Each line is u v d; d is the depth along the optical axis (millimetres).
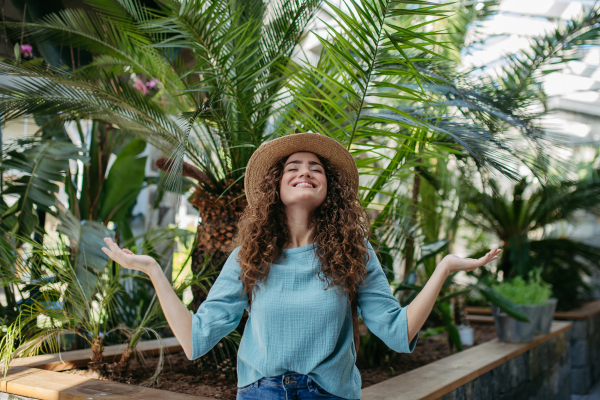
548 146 2758
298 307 1297
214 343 1323
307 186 1445
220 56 2334
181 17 2104
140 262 1291
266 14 2883
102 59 3191
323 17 4668
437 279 1297
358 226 1505
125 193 4254
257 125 2492
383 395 2035
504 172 2178
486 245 6484
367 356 2922
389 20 3033
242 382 1402
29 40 3984
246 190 1722
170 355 2908
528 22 4941
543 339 3635
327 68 2564
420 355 3291
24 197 3152
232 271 1438
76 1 4137
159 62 2883
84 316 2510
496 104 2719
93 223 3277
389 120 2193
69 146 3475
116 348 2889
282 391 1294
